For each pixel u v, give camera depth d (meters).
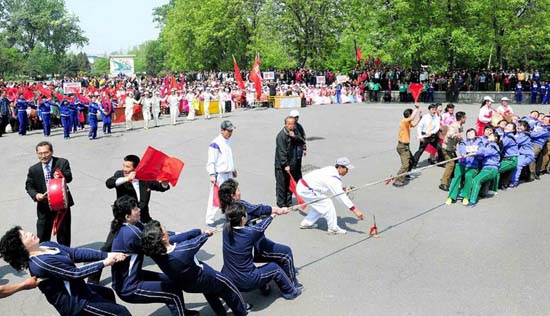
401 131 11.54
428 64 39.44
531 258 7.12
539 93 28.98
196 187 11.86
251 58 53.53
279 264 6.16
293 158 9.69
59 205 6.41
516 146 10.94
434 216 9.21
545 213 9.23
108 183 6.77
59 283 4.52
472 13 32.31
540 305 5.74
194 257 5.12
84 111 24.34
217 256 7.53
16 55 77.75
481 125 13.80
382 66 41.09
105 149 17.45
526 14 34.44
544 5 33.16
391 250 7.58
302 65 46.56
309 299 6.01
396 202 10.21
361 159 14.46
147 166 6.42
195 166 14.21
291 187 9.57
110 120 21.70
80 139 20.03
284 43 46.19
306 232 8.52
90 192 11.62
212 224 9.09
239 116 26.70
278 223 9.04
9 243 4.34
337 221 9.09
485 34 33.25
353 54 52.97
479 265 6.92
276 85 32.84
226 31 50.84
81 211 10.06
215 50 54.94
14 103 23.44
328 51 46.47
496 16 32.75
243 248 5.46
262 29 46.56
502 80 31.73
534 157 11.49
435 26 32.94
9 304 6.11
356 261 7.17
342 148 16.11
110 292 5.18
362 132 19.31
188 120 25.81
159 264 4.97
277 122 23.38
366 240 8.05
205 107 26.00
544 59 41.94
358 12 37.03
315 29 44.81
